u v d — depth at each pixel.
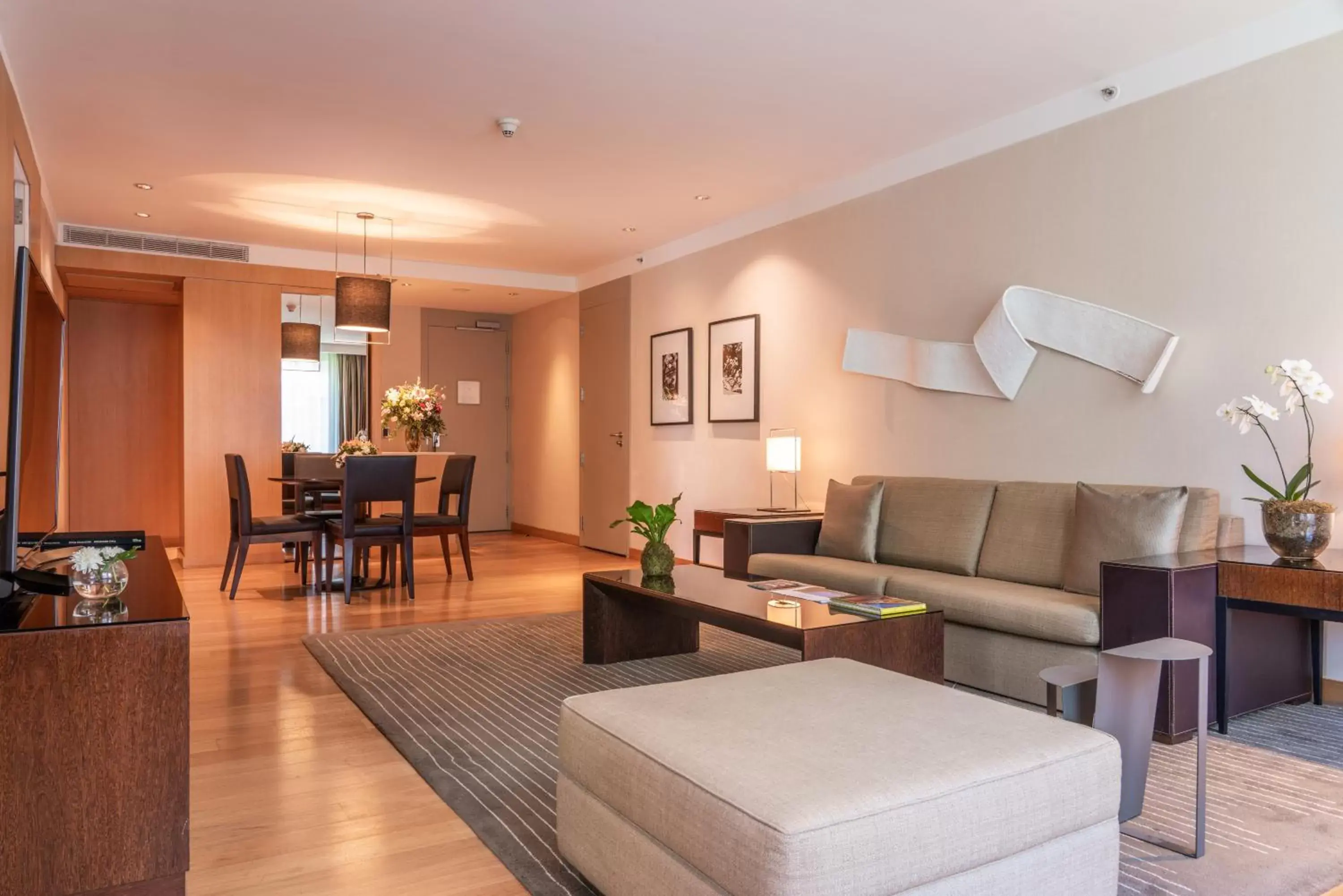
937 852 1.42
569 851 1.89
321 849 2.09
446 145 4.67
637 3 3.19
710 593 3.35
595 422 7.99
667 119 4.31
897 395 4.91
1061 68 3.77
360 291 6.12
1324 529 2.90
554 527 8.84
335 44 3.51
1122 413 3.85
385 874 1.97
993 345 4.22
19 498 2.11
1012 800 1.51
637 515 3.87
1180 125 3.63
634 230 6.51
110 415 7.85
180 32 3.41
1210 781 2.53
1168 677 2.85
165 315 8.06
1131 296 3.81
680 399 6.73
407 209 5.97
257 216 6.16
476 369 9.55
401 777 2.56
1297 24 3.27
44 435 2.75
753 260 6.00
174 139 4.59
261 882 1.93
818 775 1.47
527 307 9.25
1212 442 3.55
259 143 4.65
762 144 4.68
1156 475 3.72
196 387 6.91
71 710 1.67
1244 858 2.04
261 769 2.62
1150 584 2.88
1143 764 2.00
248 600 5.45
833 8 3.23
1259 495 3.42
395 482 5.50
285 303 8.85
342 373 10.12
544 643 4.27
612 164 5.01
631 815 1.65
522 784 2.49
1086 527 3.44
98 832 1.69
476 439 9.55
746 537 4.72
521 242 6.93
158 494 8.02
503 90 3.97
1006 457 4.33
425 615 4.98
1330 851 2.08
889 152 4.82
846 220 5.25
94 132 4.48
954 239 4.57
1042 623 3.17
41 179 5.13
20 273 2.06
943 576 3.89
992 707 1.84
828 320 5.37
